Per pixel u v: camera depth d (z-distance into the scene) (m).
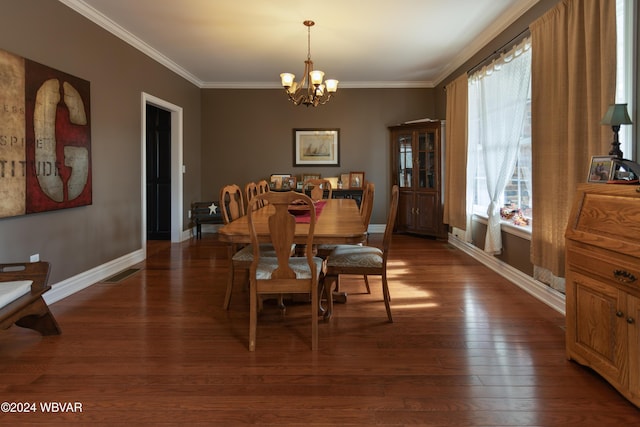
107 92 3.78
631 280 1.61
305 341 2.32
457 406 1.67
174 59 5.05
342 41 4.35
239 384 1.84
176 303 3.00
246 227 2.48
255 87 6.43
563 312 2.75
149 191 5.91
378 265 2.60
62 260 3.17
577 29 2.48
